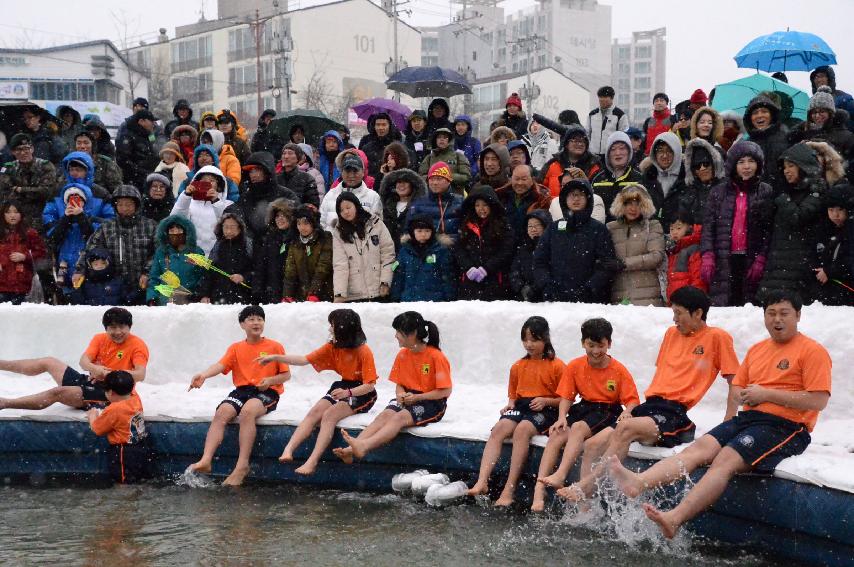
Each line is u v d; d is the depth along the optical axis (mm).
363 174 9266
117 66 47969
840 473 4980
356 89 48781
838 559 4969
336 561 5363
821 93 8617
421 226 8508
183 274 9328
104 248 9586
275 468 7109
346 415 7008
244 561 5387
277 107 46312
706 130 8969
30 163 10477
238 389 7254
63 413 7453
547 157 11562
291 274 8969
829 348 6578
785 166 7164
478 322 7965
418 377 6895
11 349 9047
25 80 45312
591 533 5727
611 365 6207
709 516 5555
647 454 5730
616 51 110750
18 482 7246
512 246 8289
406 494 6602
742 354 6848
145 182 11680
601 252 7727
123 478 7160
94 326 8969
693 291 5996
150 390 8312
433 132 10109
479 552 5441
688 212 7836
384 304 8281
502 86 55219
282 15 46938
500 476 6457
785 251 7172
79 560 5434
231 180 10719
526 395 6469
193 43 51062
